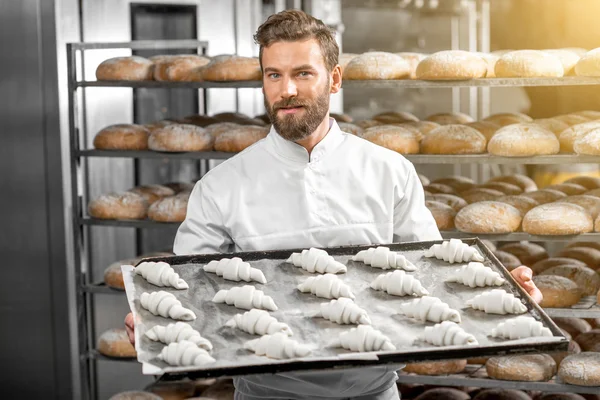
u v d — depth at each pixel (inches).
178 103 172.7
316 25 76.4
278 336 64.9
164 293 73.5
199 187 87.2
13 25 147.3
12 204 151.3
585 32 182.2
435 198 139.3
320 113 77.3
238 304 74.3
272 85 76.7
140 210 144.5
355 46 197.5
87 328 149.7
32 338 153.3
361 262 83.1
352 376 78.2
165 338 67.4
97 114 159.9
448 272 80.3
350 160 85.4
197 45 162.2
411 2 196.2
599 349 129.0
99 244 161.0
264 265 82.3
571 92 172.6
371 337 65.1
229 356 65.2
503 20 195.9
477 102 199.3
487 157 127.8
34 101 147.9
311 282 76.9
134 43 150.1
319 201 84.7
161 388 138.9
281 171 84.4
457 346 62.6
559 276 127.1
